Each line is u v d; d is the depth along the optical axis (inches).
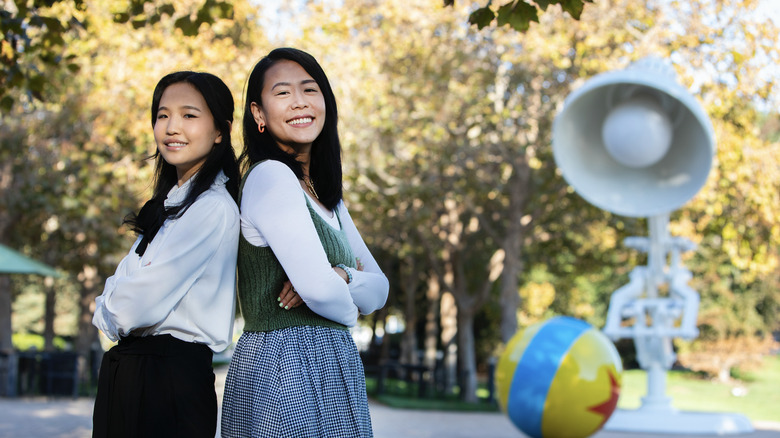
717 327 1283.2
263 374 109.7
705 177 472.7
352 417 112.7
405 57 701.3
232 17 246.8
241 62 606.5
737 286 1343.5
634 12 643.5
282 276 113.2
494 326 1390.3
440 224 870.4
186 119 116.7
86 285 880.9
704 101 645.3
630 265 952.3
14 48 260.4
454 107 679.1
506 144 714.2
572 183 484.7
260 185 112.8
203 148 117.3
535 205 759.7
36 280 1325.0
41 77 272.8
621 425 515.2
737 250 727.1
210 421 113.0
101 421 112.4
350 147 673.6
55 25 258.7
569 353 345.7
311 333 112.5
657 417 515.8
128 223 118.5
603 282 1550.2
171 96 117.3
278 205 110.3
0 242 734.5
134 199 658.8
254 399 109.6
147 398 109.7
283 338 111.3
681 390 1130.7
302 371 110.0
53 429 433.1
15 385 650.8
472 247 964.0
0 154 686.5
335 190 124.4
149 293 108.4
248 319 115.3
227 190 118.5
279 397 108.1
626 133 459.5
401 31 679.7
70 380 634.2
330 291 109.2
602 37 625.3
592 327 365.7
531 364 346.9
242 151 123.6
